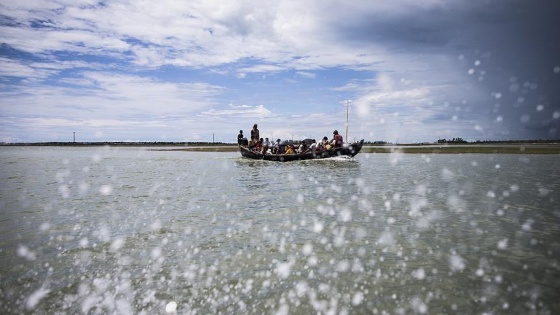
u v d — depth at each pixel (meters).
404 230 4.61
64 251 3.80
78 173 12.81
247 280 3.04
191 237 4.33
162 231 4.60
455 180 10.09
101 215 5.54
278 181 10.11
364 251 3.78
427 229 4.64
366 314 2.46
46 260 3.53
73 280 3.04
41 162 20.14
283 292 2.81
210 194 7.68
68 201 6.81
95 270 3.27
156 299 2.71
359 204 6.43
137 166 16.58
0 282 2.99
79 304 2.62
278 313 2.49
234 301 2.67
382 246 3.95
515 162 17.75
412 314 2.46
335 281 3.01
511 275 3.10
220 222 5.09
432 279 3.03
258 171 13.48
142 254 3.71
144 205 6.38
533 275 3.10
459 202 6.57
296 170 13.89
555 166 15.04
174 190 8.30
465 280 3.00
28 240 4.18
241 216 5.47
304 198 7.12
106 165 17.36
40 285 2.94
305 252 3.76
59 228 4.75
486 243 4.02
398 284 2.94
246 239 4.23
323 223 5.00
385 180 10.19
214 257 3.62
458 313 2.46
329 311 2.51
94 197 7.29
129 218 5.33
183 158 24.83
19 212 5.75
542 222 4.98
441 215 5.47
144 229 4.70
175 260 3.53
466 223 4.96
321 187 8.77
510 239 4.16
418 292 2.79
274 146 21.73
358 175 11.74
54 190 8.32
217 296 2.75
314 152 19.42
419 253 3.70
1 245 4.00
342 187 8.73
